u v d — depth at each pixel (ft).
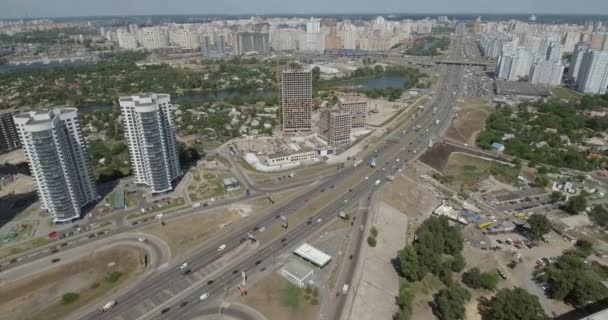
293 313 650.84
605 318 537.65
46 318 646.33
